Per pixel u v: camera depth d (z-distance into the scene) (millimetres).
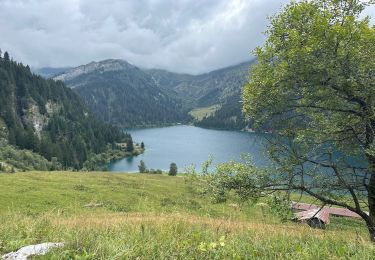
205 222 10477
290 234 9219
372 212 16031
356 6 16188
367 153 14609
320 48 14508
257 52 16188
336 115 16531
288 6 16000
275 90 15578
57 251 5848
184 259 5953
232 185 16562
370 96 14859
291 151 16312
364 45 14500
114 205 56312
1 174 84250
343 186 15641
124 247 6004
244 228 10086
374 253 6883
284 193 16172
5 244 6773
